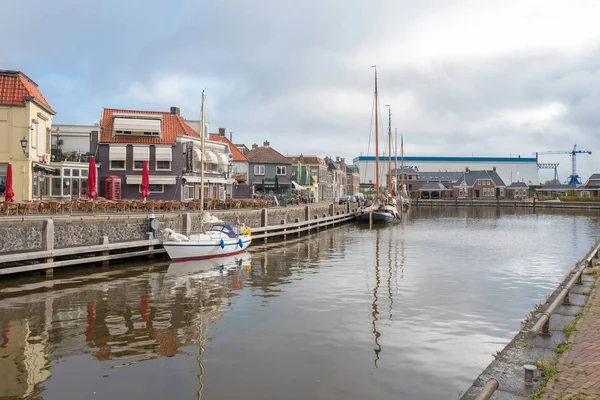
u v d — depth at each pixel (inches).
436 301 623.8
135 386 353.4
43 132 1301.7
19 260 728.3
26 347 439.2
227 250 1035.9
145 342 454.0
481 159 7455.7
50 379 366.3
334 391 344.8
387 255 1088.2
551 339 367.9
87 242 914.1
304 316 547.5
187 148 1740.9
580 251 1172.5
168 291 683.4
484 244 1326.3
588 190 4473.4
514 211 3545.8
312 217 1833.2
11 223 808.9
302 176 3326.8
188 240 964.0
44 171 1299.2
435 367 390.9
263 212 1376.7
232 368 388.2
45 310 571.8
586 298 506.0
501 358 333.1
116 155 1663.4
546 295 662.5
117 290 687.1
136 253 924.0
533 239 1472.7
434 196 5433.1
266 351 428.5
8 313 556.7
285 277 800.3
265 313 561.0
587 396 256.5
